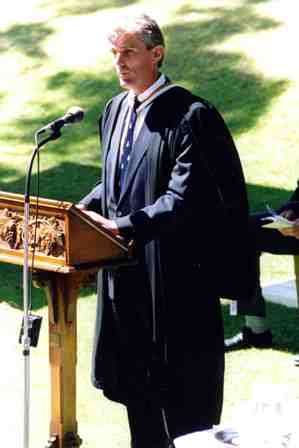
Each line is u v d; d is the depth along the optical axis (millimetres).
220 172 6273
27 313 5863
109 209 6547
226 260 6414
